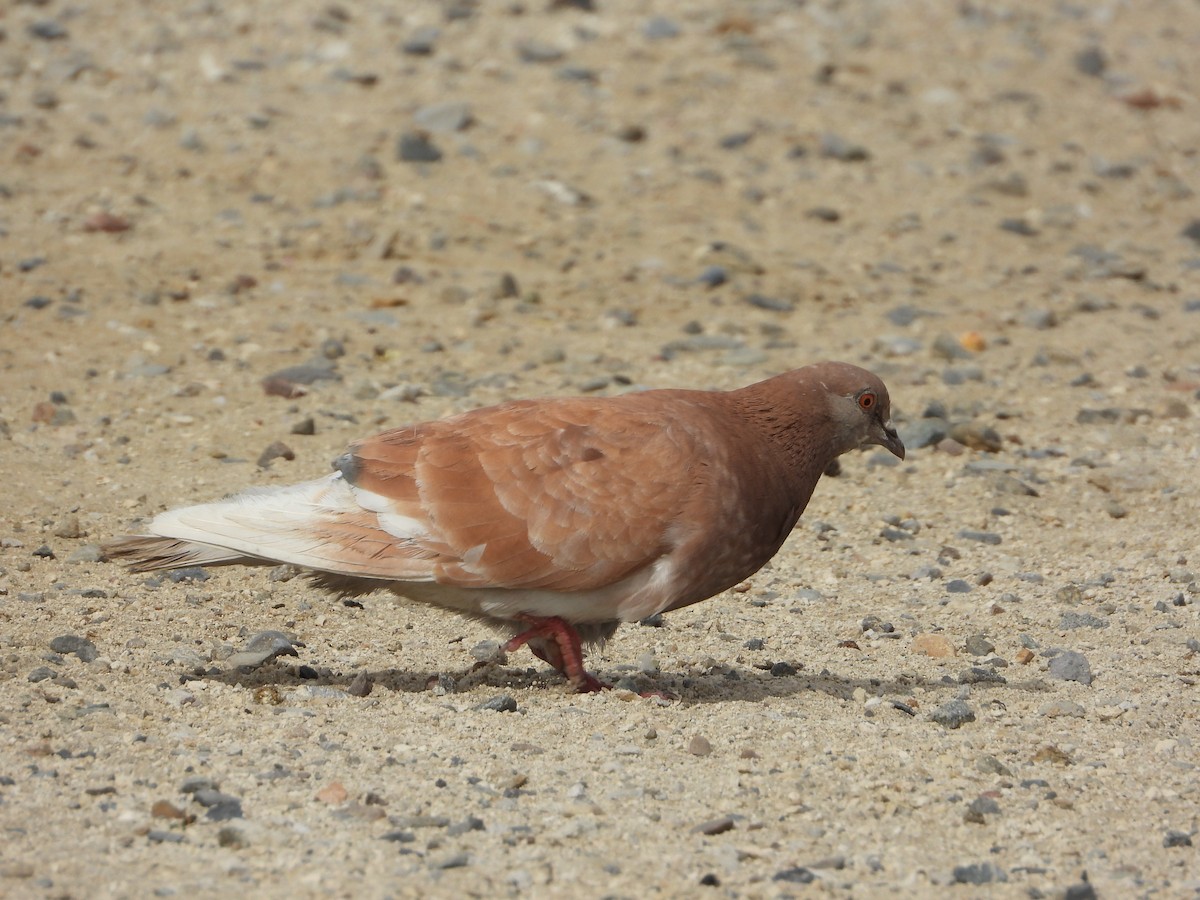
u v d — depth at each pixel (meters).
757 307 19.86
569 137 24.77
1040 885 7.28
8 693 9.09
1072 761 8.94
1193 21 33.16
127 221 20.25
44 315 17.45
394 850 7.30
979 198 24.47
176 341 17.25
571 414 9.46
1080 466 15.52
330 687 9.73
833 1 31.69
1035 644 11.34
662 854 7.40
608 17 29.56
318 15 28.22
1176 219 24.47
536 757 8.57
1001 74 29.38
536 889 6.99
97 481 13.73
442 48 27.55
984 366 18.36
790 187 24.14
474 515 9.16
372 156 23.19
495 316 18.84
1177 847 7.77
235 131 23.55
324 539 9.16
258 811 7.66
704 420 9.51
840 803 8.14
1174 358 18.89
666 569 9.34
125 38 26.83
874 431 10.20
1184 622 11.77
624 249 21.28
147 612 11.00
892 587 12.63
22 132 22.81
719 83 27.31
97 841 7.24
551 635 9.76
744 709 9.58
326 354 17.19
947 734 9.29
